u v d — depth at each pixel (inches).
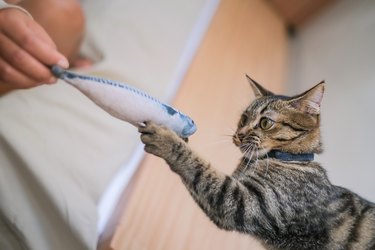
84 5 53.5
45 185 32.4
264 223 26.2
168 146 24.4
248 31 59.6
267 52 56.7
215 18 58.3
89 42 47.8
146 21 52.6
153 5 56.1
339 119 42.4
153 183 33.5
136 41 49.1
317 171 29.1
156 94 41.5
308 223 26.3
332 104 45.2
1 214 32.0
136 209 31.6
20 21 26.5
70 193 32.5
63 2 37.9
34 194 32.5
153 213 31.5
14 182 32.8
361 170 36.1
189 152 25.5
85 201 32.5
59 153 34.9
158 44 49.4
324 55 59.3
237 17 62.0
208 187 25.9
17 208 31.9
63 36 38.9
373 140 40.9
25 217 31.7
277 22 68.3
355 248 26.3
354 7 64.7
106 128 38.4
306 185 27.7
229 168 29.7
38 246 31.2
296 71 54.9
